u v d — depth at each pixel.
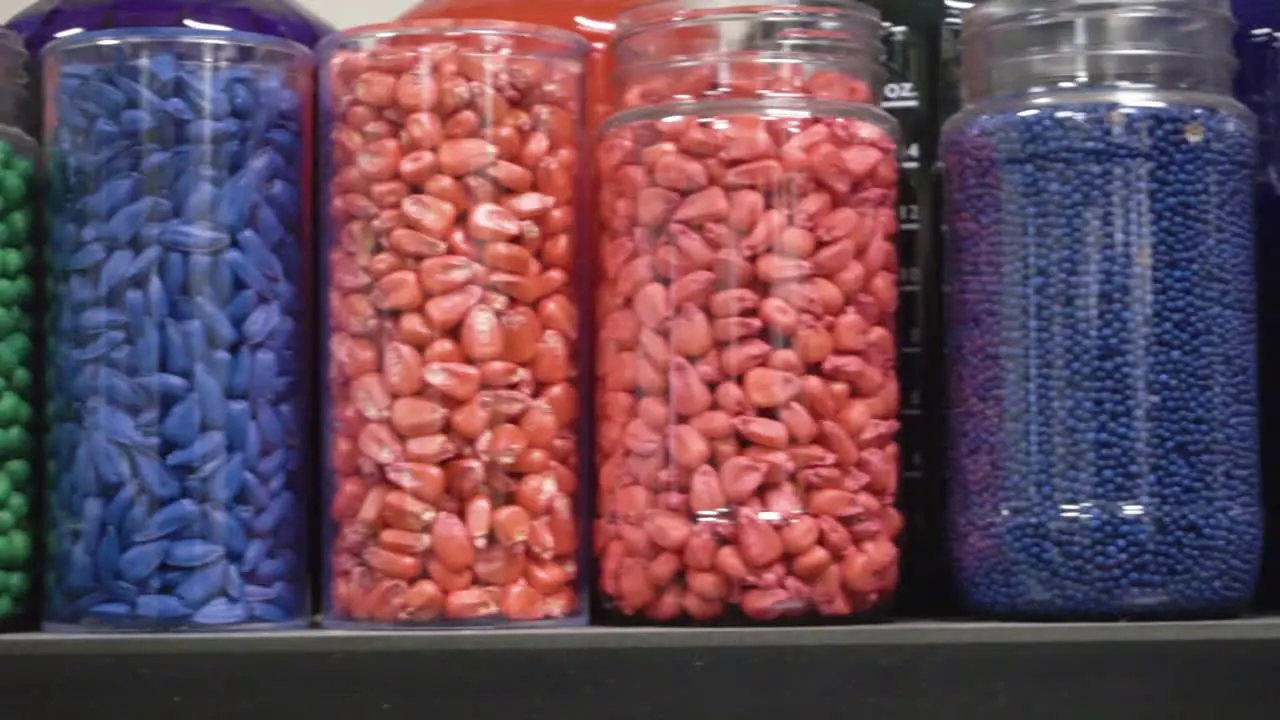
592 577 0.77
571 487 0.74
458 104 0.72
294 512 0.75
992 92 0.77
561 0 0.86
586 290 0.77
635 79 0.77
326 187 0.76
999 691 0.65
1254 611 0.79
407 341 0.72
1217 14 0.76
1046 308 0.72
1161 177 0.72
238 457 0.73
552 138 0.75
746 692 0.65
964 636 0.65
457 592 0.71
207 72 0.73
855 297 0.73
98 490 0.72
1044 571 0.71
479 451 0.71
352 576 0.73
